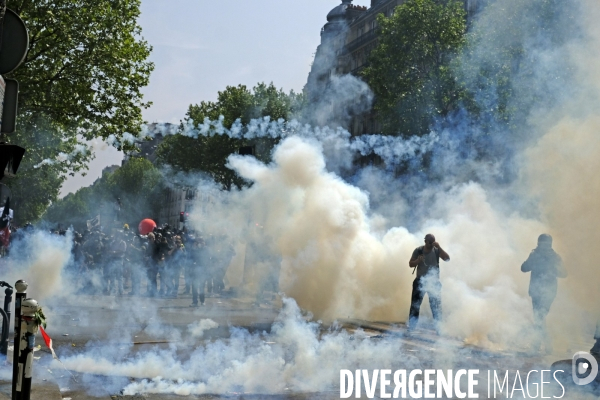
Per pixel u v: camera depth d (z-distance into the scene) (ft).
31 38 100.63
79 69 104.42
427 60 148.77
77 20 103.24
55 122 116.67
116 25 107.55
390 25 150.30
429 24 145.59
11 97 23.53
